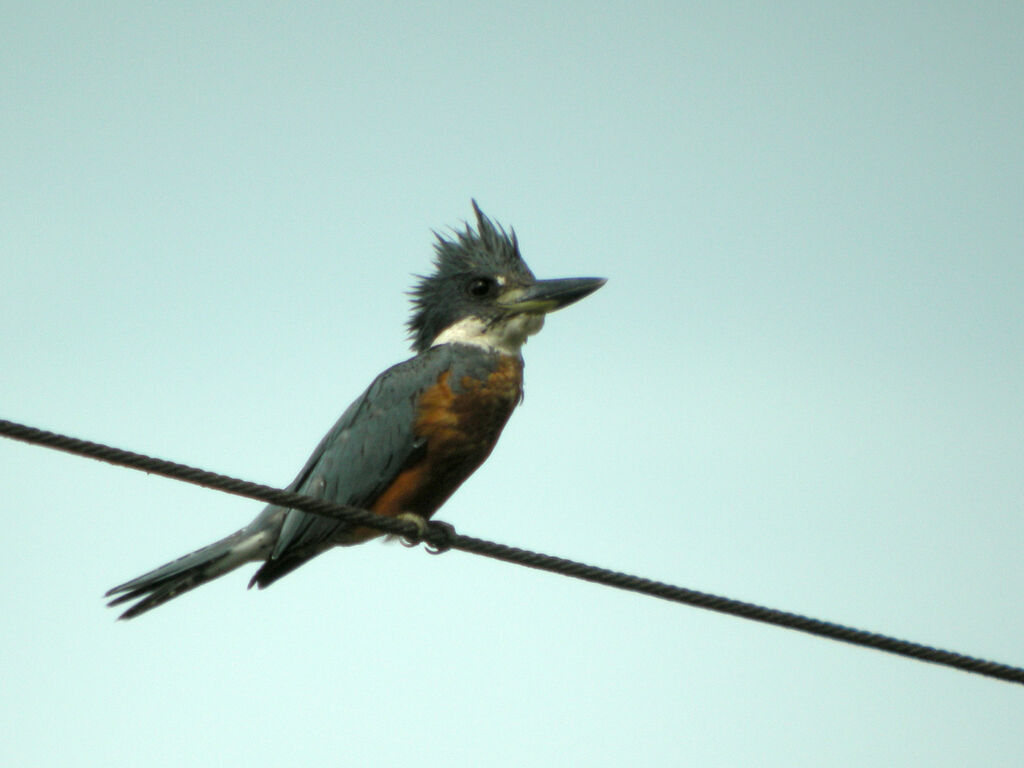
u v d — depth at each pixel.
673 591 9.46
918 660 9.54
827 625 9.46
